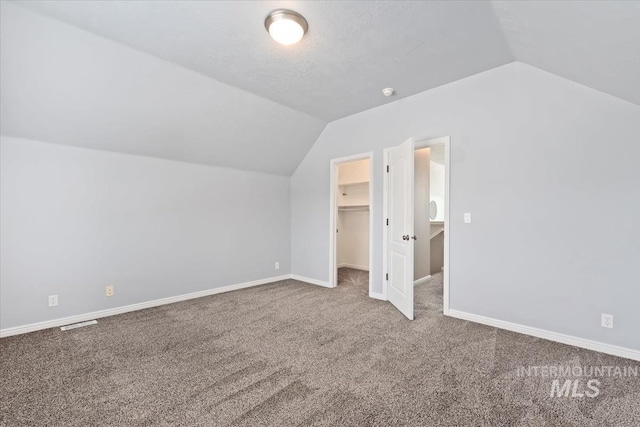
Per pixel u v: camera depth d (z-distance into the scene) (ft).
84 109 9.17
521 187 9.00
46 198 9.52
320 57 8.74
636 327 7.36
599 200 7.80
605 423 5.14
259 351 7.90
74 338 8.71
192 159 12.90
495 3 6.23
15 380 6.49
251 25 7.21
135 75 8.96
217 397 5.92
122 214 11.12
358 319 10.31
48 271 9.57
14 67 7.54
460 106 10.25
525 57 8.43
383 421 5.23
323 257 15.31
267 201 15.99
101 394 6.01
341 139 14.25
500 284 9.41
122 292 11.12
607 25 5.13
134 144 11.03
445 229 10.58
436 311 11.12
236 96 11.18
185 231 12.86
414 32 7.49
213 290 13.76
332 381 6.48
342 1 6.34
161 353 7.77
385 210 12.51
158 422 5.21
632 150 7.38
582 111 8.02
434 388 6.20
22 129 8.88
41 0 6.34
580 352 7.76
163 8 6.57
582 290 8.05
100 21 7.04
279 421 5.24
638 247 7.34
